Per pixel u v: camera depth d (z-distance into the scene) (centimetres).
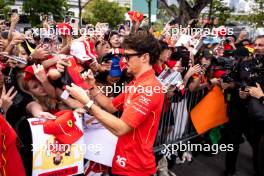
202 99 416
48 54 312
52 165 237
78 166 250
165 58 344
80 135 248
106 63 327
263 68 359
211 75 451
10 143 204
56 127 236
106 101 256
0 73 248
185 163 439
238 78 377
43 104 283
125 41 219
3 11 1648
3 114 244
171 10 1266
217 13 1644
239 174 420
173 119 381
